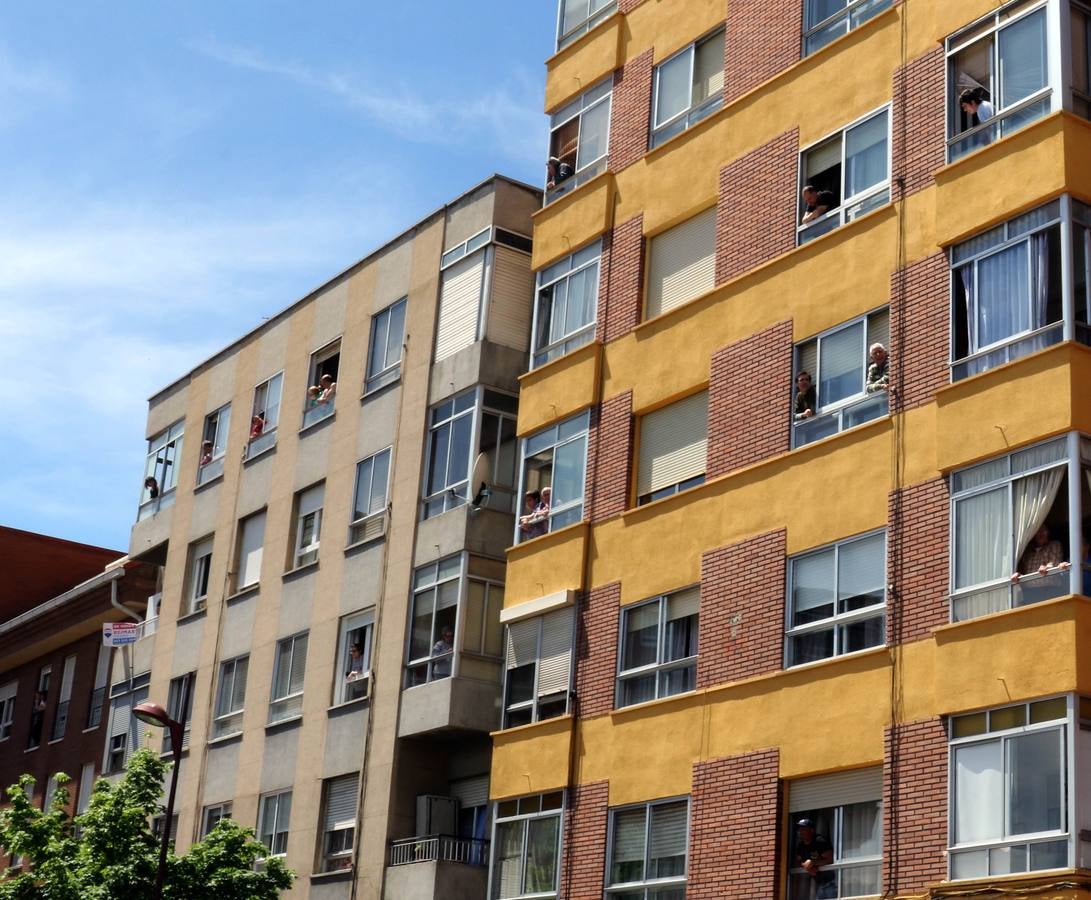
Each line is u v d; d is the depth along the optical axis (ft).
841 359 88.22
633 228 105.81
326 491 129.70
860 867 79.77
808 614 85.76
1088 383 75.66
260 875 106.22
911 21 89.40
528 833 99.14
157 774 109.60
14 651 172.55
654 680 94.17
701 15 105.81
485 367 116.37
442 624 112.06
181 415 154.81
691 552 93.86
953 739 75.87
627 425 101.35
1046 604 73.00
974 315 81.05
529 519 106.83
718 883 85.97
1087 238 78.02
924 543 80.07
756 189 96.99
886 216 87.56
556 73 117.39
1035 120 80.48
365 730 115.96
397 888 108.06
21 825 107.96
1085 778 70.49
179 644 143.84
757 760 85.76
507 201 121.49
